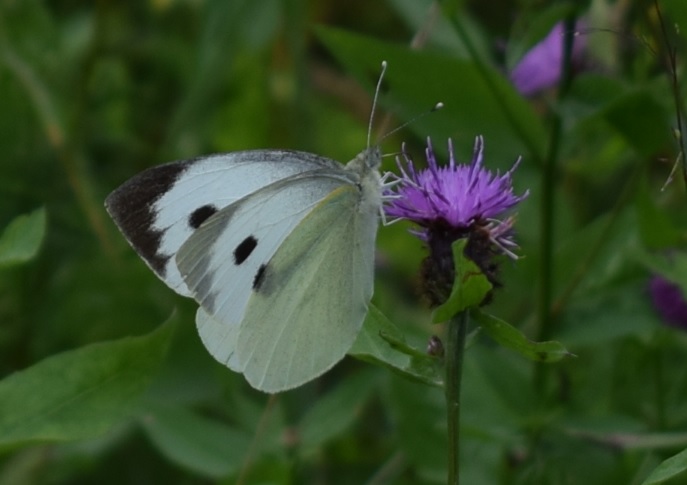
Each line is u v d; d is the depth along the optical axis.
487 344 0.76
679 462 0.68
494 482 0.74
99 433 0.68
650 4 0.74
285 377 0.71
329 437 0.74
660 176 0.79
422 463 0.74
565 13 0.73
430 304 0.70
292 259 0.71
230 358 0.71
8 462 0.76
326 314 0.70
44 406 0.68
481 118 0.75
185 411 0.75
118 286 0.78
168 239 0.71
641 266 0.75
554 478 0.74
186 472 0.78
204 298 0.71
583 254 0.77
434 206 0.70
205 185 0.71
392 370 0.69
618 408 0.76
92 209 0.79
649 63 0.75
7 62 0.79
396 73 0.74
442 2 0.73
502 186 0.70
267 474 0.74
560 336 0.75
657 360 0.75
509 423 0.74
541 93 0.78
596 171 0.79
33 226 0.69
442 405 0.74
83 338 0.79
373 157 0.71
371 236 0.70
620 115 0.73
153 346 0.68
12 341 0.79
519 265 0.77
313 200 0.71
